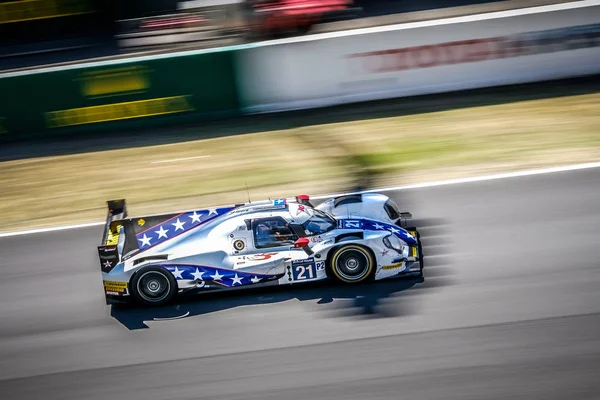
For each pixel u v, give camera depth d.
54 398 10.10
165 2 33.94
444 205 15.58
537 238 13.57
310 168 18.67
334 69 22.55
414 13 29.95
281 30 27.89
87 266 14.44
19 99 22.19
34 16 32.41
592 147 18.00
